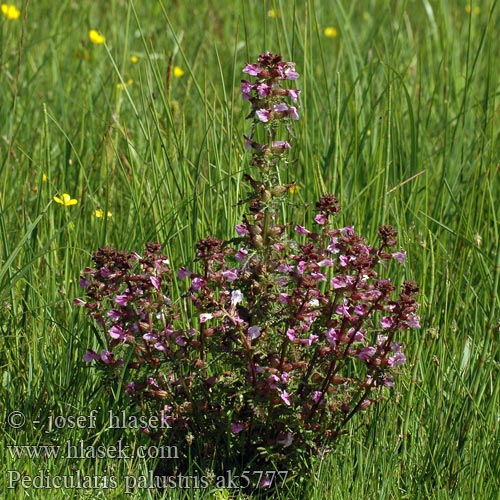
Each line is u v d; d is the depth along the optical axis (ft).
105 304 21.24
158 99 34.45
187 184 26.30
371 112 29.66
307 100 32.04
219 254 20.02
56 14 43.45
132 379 22.54
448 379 23.20
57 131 33.78
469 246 26.94
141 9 46.21
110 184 29.30
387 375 20.65
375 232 26.22
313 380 20.80
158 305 20.27
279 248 20.35
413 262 27.07
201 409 21.08
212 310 20.27
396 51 37.70
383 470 21.25
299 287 19.95
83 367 22.67
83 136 31.04
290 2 43.32
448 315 25.44
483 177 29.86
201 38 40.96
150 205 25.58
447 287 24.36
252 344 20.43
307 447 21.54
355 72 34.60
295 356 20.54
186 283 24.50
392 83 31.04
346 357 20.79
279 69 19.75
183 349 20.51
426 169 27.84
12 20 40.98
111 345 20.63
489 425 21.98
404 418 22.54
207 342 20.67
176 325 23.50
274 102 19.92
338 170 28.50
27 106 34.60
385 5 37.76
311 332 21.35
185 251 25.40
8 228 28.43
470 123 34.35
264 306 20.18
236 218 24.67
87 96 34.58
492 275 26.17
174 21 45.55
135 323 20.42
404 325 20.38
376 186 26.81
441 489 20.93
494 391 22.02
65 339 23.76
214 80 39.01
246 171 27.78
